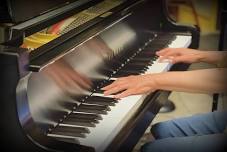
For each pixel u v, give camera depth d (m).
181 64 2.14
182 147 1.45
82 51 1.60
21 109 1.14
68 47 1.40
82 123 1.39
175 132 1.72
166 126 1.76
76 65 1.55
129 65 1.97
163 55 2.06
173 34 2.41
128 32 2.04
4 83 1.12
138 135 1.55
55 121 1.40
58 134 1.33
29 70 1.17
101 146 1.25
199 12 4.84
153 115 1.71
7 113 1.14
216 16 4.82
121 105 1.50
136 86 1.56
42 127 1.34
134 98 1.55
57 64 1.43
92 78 1.66
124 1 2.07
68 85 1.48
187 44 2.29
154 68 1.93
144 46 2.23
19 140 1.17
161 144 1.48
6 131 1.16
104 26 1.67
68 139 1.29
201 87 1.56
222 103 3.07
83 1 1.65
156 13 2.37
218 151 1.40
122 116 1.43
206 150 1.42
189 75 1.56
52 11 1.46
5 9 1.28
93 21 1.69
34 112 1.31
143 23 2.22
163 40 2.31
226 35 2.88
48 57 1.28
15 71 1.10
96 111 1.47
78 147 1.14
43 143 1.16
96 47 1.71
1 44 1.16
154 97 1.68
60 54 1.33
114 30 1.89
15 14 1.29
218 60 1.94
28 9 1.35
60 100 1.43
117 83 1.60
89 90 1.62
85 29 1.59
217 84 1.54
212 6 4.81
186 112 3.21
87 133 1.33
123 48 1.98
